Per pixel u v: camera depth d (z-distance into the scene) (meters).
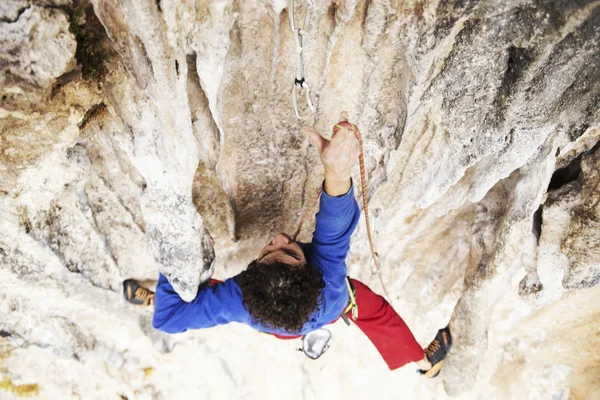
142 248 2.78
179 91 1.82
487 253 2.65
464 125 2.09
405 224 2.96
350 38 1.96
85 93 1.86
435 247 3.12
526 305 3.28
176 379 3.39
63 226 2.48
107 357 3.17
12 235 2.34
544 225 2.45
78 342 3.07
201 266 2.27
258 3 1.80
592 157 2.21
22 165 1.98
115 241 2.71
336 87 2.15
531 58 1.77
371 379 3.57
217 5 1.65
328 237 2.12
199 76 1.87
